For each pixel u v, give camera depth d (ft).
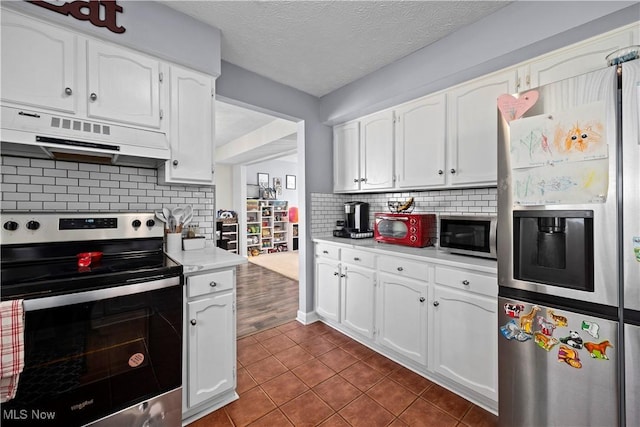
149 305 4.24
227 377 5.30
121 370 4.03
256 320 9.36
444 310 5.74
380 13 5.33
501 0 4.97
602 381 3.41
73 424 3.69
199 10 5.32
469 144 6.22
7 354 3.08
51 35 4.30
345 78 8.05
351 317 7.86
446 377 5.78
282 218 24.34
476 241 5.95
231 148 16.99
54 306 3.49
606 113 3.32
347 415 5.10
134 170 5.92
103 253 5.17
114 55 4.83
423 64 6.48
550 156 3.75
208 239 6.98
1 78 3.95
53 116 4.28
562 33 4.54
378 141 8.24
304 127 9.01
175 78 5.50
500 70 5.74
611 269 3.33
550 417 3.85
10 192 4.70
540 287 3.90
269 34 6.00
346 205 9.53
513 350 4.19
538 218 3.95
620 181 3.26
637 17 4.11
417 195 8.43
